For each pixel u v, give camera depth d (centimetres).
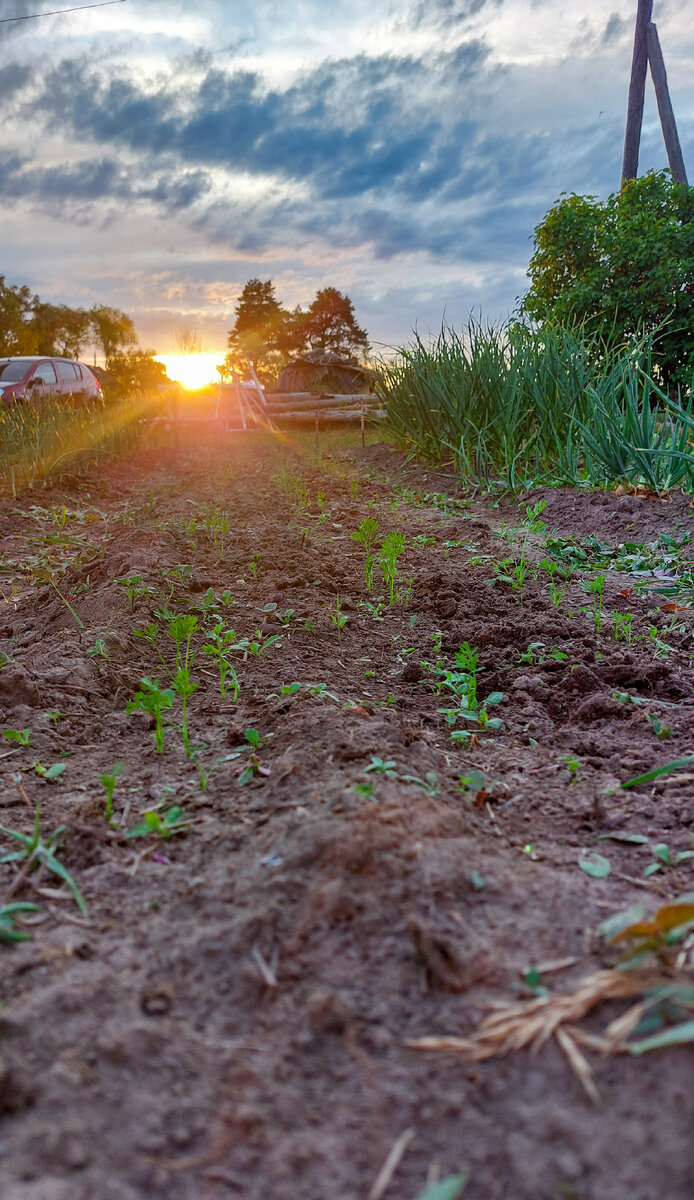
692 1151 102
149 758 250
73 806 215
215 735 266
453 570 489
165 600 409
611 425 676
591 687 304
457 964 138
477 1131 109
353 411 1650
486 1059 120
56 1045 123
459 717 281
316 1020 128
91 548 562
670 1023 121
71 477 931
